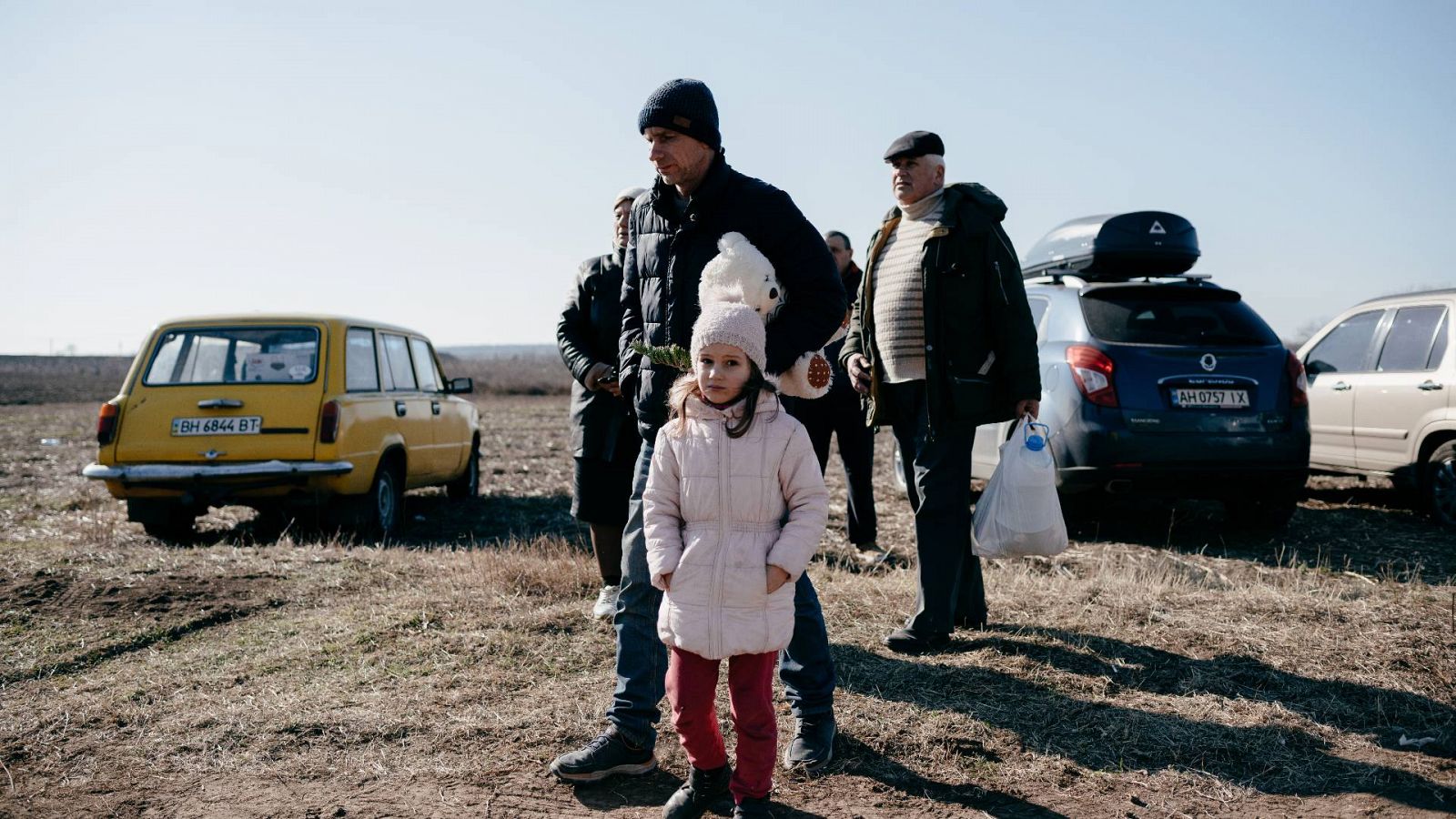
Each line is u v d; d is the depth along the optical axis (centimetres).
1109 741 335
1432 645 422
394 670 405
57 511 973
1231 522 734
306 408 748
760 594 264
